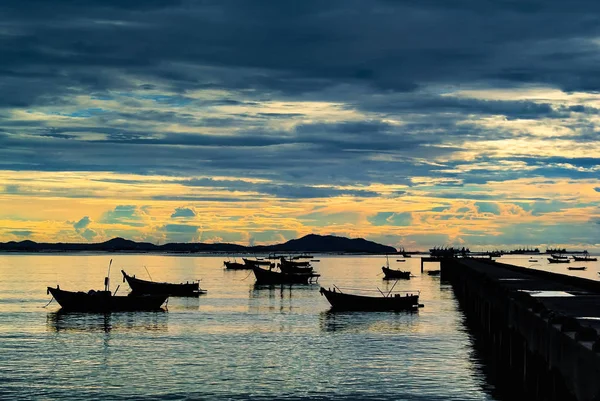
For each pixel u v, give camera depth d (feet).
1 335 243.60
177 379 171.22
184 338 237.04
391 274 642.63
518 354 133.80
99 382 167.84
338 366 186.39
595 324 118.52
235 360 195.72
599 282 191.01
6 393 157.38
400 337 237.86
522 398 126.82
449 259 612.29
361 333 248.52
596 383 71.87
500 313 171.73
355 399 152.35
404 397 153.38
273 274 545.44
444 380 168.45
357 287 530.68
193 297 405.80
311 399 152.87
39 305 347.56
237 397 154.61
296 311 323.78
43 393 157.48
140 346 219.82
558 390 91.71
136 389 161.38
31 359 197.06
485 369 180.96
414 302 320.50
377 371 179.63
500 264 398.21
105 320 286.87
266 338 237.04
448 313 311.27
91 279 643.86
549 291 197.06
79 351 210.38
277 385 165.37
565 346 87.20
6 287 498.28
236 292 451.12
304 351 210.59
